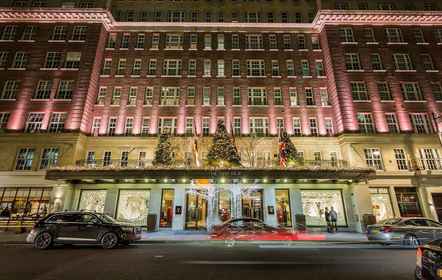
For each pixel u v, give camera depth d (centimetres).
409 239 1319
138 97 2767
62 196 2173
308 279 699
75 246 1281
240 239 1405
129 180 2167
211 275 735
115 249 1194
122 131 2648
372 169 2066
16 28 2903
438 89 2733
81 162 2423
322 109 2756
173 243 1459
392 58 2852
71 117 2517
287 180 2180
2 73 2689
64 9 2903
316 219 2225
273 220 2145
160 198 2203
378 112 2612
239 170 2055
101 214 1331
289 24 3108
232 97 2814
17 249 1188
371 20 2986
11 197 2269
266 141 2577
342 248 1273
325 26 2977
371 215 2091
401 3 3169
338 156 2553
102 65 2912
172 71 2942
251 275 737
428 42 2919
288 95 2819
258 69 2966
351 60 2848
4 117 2544
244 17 3253
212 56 2997
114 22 3048
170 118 2719
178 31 3106
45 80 2689
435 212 2255
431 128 2566
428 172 2356
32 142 2420
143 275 731
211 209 2177
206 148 2533
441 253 594
